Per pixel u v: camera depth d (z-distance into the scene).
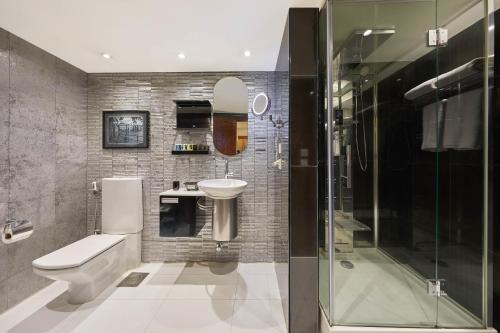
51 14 1.57
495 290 1.41
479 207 1.45
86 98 2.55
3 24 1.68
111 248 2.06
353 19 1.53
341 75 1.67
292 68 1.54
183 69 2.47
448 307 1.58
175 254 2.58
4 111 1.77
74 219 2.40
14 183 1.84
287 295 1.61
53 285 2.11
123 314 1.75
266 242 2.55
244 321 1.68
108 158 2.57
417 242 1.89
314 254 1.56
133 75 2.55
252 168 2.54
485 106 1.41
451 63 1.59
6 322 1.66
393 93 2.02
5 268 1.77
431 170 1.81
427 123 1.84
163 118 2.55
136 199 2.44
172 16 1.60
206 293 2.02
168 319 1.69
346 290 1.65
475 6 1.41
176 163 2.56
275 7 1.52
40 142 2.05
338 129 1.66
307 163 1.55
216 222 2.19
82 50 2.07
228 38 1.88
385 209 2.06
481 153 1.44
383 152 2.10
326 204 1.52
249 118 2.54
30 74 1.95
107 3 1.47
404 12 1.51
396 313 1.52
